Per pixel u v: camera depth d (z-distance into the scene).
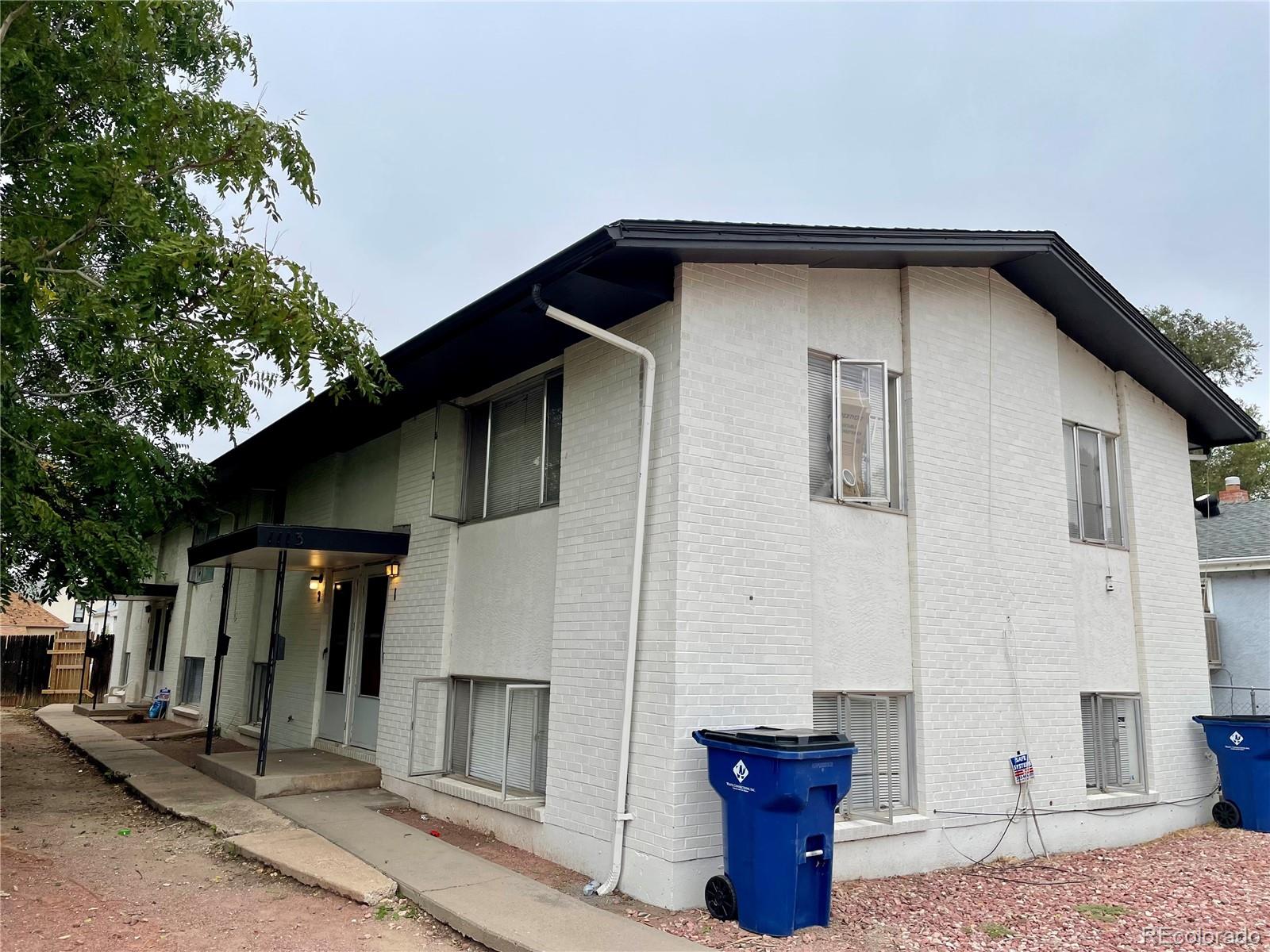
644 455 6.82
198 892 6.37
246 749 13.07
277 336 6.16
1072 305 9.70
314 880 6.42
